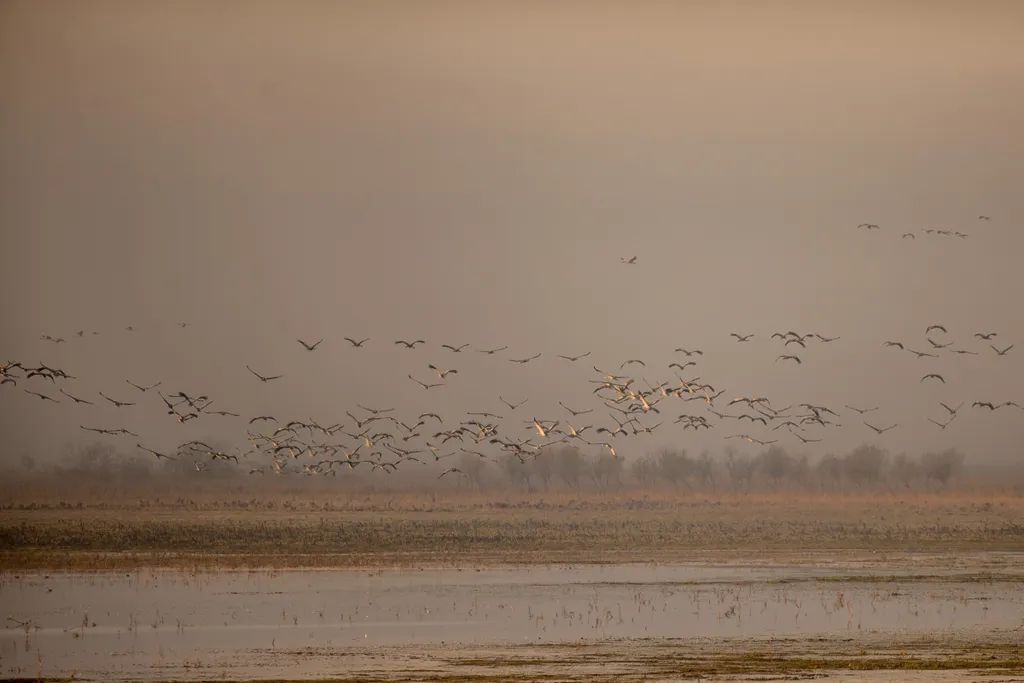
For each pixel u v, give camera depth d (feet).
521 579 174.50
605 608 146.10
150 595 154.51
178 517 298.97
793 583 171.94
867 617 139.64
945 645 120.78
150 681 104.73
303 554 207.10
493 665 110.63
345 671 108.27
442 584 168.14
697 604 149.69
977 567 194.80
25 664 112.06
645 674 106.32
